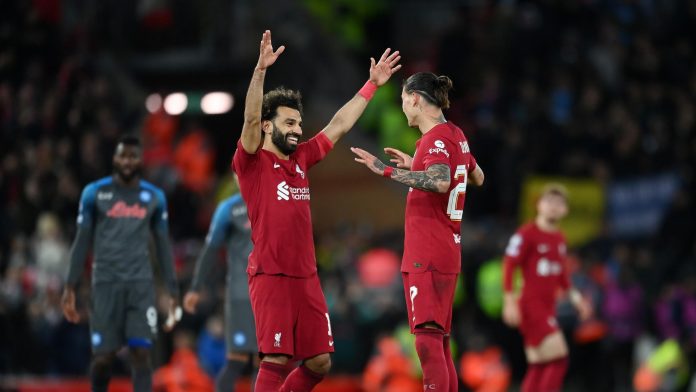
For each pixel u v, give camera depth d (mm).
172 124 75312
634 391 58969
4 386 50375
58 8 77250
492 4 82000
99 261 34469
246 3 77562
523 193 67625
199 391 50500
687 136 69938
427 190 27547
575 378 58312
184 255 59406
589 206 67500
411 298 28641
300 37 79375
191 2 79125
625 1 85625
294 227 27469
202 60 77875
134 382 34531
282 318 27219
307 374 28094
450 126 29172
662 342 59062
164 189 66250
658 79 76438
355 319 59375
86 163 64188
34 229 60031
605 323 58188
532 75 76438
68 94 69062
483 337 58531
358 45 87312
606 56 81625
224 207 37188
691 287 59125
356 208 75312
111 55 79500
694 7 80688
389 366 55281
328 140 28594
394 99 82562
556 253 41500
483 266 60875
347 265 62656
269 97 27922
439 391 27969
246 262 37062
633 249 61812
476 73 78562
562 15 81688
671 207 64312
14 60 72312
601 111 73375
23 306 54875
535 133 70188
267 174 27516
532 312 41156
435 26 90312
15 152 65625
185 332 52250
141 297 34562
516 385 61281
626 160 68375
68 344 55094
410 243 28859
